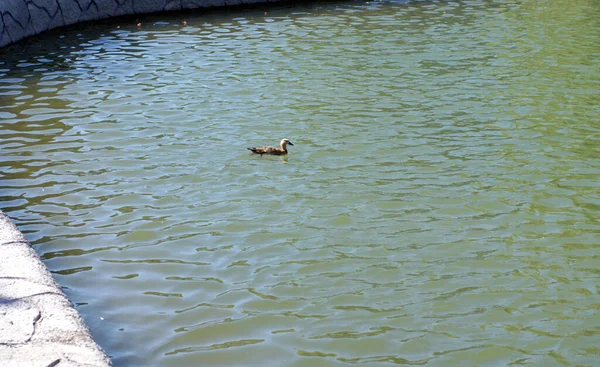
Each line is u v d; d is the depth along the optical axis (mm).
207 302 7414
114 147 11508
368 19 21469
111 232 8844
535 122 12906
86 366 5508
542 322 7180
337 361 6480
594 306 7469
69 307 6410
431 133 12242
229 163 10914
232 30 19750
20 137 11836
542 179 10516
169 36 19000
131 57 16891
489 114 13273
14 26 18047
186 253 8398
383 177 10477
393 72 15852
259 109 13281
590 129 12594
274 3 23641
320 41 18578
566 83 15344
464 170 10766
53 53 17188
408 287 7750
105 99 13812
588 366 6508
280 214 9344
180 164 10859
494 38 19438
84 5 20219
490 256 8406
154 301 7418
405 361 6504
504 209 9562
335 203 9656
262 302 7426
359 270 8070
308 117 12891
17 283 6680
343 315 7215
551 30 20625
